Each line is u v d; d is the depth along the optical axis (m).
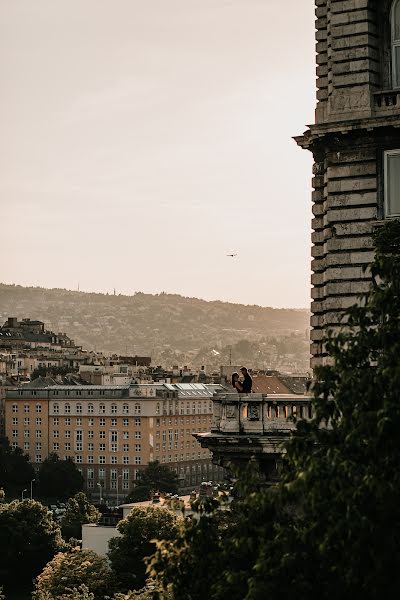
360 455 50.56
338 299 77.25
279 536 50.38
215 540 56.94
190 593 55.94
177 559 56.59
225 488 69.94
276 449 72.94
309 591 49.28
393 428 49.47
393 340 54.09
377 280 76.25
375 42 78.81
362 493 47.59
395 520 49.06
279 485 52.03
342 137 77.81
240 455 74.44
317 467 49.69
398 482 48.59
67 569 178.50
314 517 49.69
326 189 78.94
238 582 52.19
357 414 50.75
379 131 76.81
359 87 78.12
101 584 176.00
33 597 179.25
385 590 48.34
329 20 79.62
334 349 55.19
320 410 54.19
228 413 75.19
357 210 77.25
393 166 76.88
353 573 47.19
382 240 65.62
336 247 77.50
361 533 47.34
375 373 52.41
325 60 80.50
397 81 78.62
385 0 78.94
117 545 184.75
